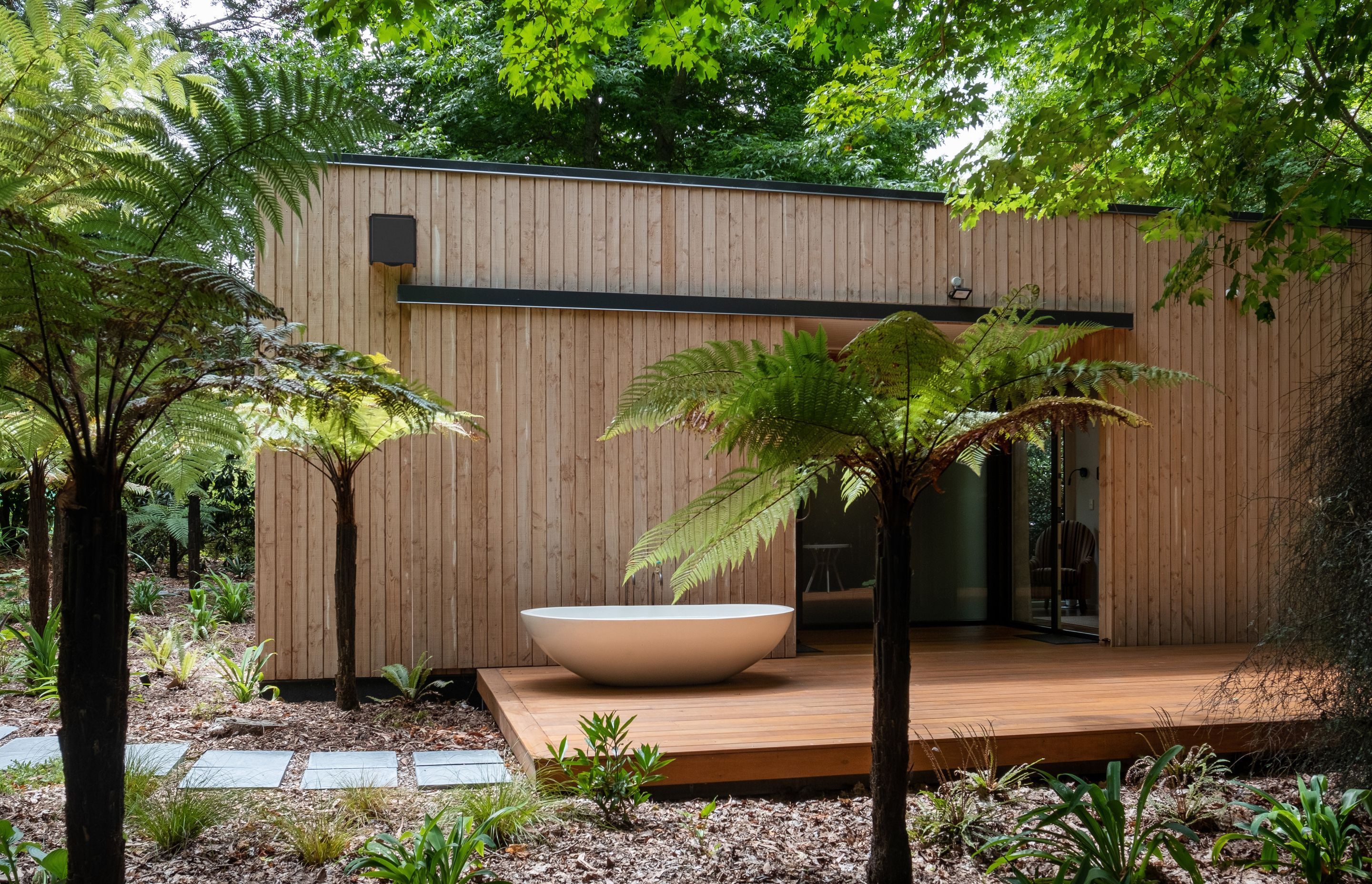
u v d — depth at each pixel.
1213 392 7.92
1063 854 3.51
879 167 14.36
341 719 5.66
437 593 6.55
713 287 7.04
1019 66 10.37
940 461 3.17
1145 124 6.55
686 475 6.89
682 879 3.24
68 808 2.46
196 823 3.52
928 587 9.27
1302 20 4.08
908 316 2.87
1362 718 3.94
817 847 3.58
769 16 5.13
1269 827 3.52
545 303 6.66
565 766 3.89
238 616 9.25
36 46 3.59
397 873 2.84
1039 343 3.11
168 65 4.46
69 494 5.79
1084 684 6.01
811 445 2.88
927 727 4.74
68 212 3.27
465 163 6.70
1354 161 6.11
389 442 6.52
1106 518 7.75
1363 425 4.22
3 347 2.45
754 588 7.04
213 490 11.49
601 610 6.52
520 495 6.68
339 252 6.55
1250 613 7.96
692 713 5.12
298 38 13.55
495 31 12.95
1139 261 7.80
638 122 14.57
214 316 2.75
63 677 2.46
